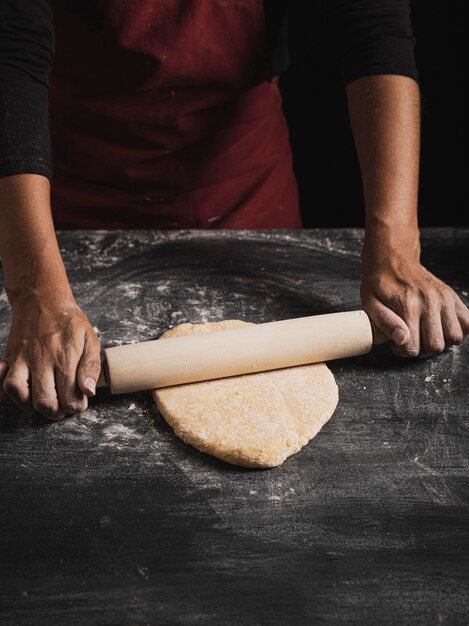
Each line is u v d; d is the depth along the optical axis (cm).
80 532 113
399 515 117
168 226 223
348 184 342
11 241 148
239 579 106
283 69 222
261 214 229
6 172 150
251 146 218
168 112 202
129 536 113
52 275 144
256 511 117
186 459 127
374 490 121
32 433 132
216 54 195
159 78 194
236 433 128
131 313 166
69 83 198
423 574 107
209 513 117
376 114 170
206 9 188
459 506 119
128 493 120
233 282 179
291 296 174
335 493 121
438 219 329
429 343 149
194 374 139
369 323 149
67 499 119
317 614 102
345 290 176
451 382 147
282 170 235
